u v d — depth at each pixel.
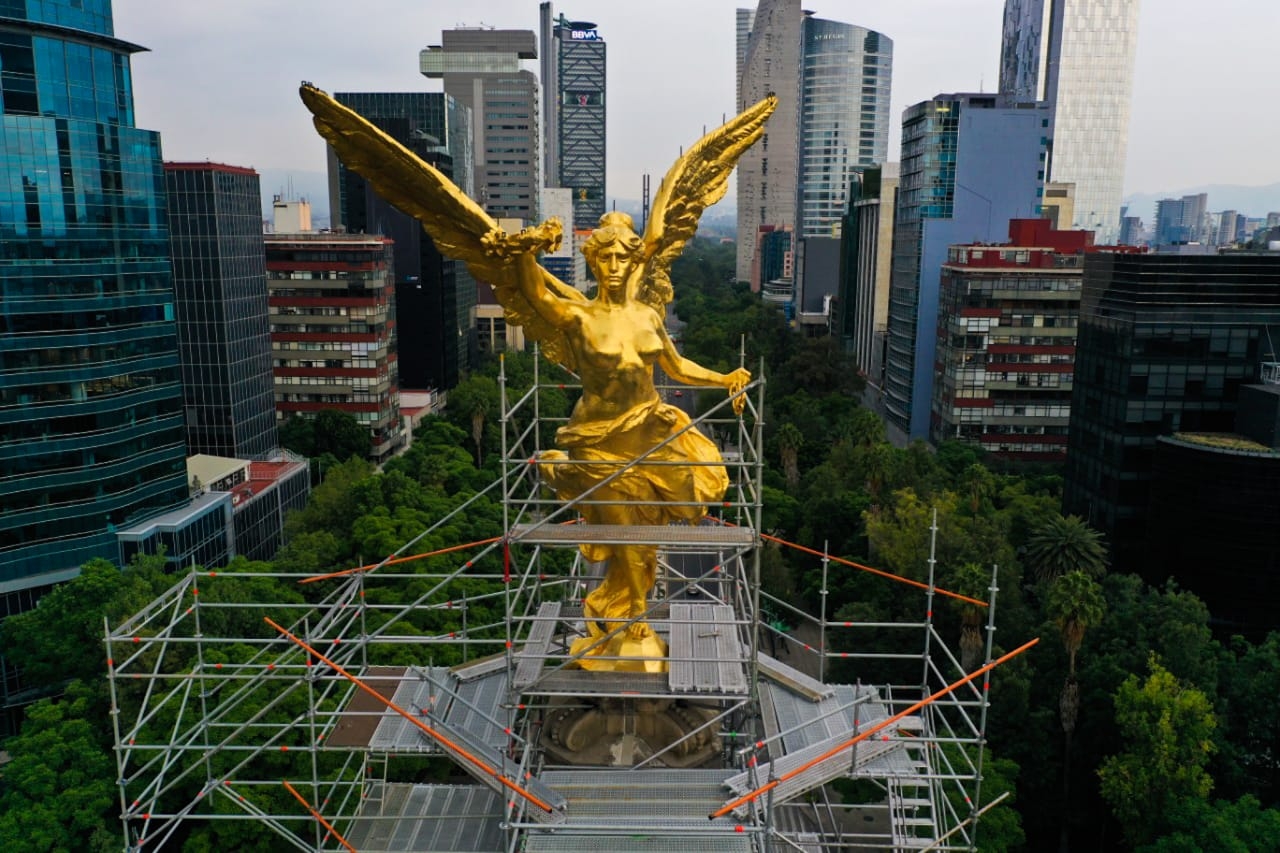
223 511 88.31
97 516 77.12
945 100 144.62
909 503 81.50
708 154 36.06
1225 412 83.62
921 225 146.38
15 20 69.50
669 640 34.81
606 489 32.72
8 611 73.38
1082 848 60.03
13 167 70.50
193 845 45.53
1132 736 53.81
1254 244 118.25
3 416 71.94
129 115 78.88
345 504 87.62
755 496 31.75
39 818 45.66
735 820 29.31
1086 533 70.62
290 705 49.25
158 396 82.31
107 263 76.44
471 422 132.00
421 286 165.25
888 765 32.56
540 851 28.28
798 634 87.31
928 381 149.88
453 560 76.38
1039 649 62.81
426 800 34.97
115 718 32.06
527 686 31.48
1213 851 47.53
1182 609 62.16
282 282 132.50
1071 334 126.81
